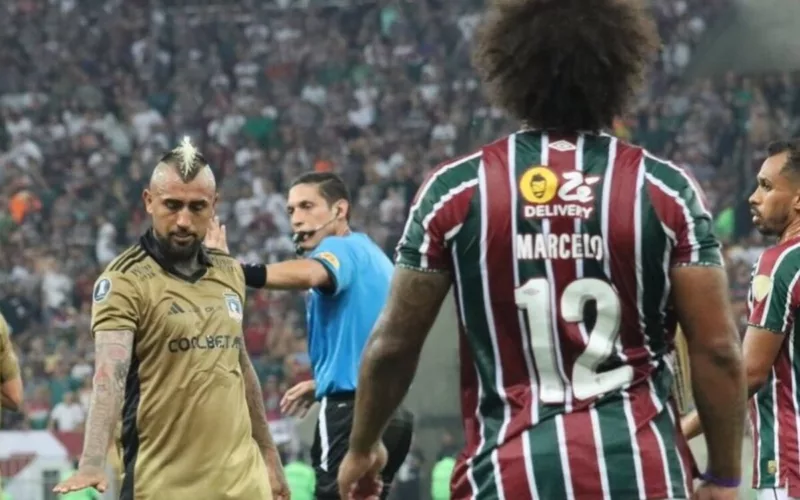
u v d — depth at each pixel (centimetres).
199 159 1348
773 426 1330
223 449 1348
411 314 841
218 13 7325
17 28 7281
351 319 1609
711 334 816
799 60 4725
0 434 3184
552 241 818
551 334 820
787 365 1313
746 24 4812
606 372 821
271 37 7175
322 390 1633
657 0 6700
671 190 818
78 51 7206
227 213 5994
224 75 7062
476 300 832
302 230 1709
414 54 6906
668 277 820
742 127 6003
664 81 6419
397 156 6244
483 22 884
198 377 1341
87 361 4650
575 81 837
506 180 828
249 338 4669
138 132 6725
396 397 866
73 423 4244
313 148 6469
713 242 818
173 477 1338
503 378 832
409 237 841
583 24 837
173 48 7219
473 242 827
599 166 827
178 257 1352
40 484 3011
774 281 1295
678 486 817
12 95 7006
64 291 5372
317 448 1641
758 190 1399
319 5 7238
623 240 814
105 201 6097
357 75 6875
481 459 834
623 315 820
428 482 2752
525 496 817
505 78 854
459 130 6384
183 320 1339
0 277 5416
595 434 812
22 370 4538
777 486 1328
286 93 6850
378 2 7181
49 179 6372
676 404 855
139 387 1341
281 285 1546
